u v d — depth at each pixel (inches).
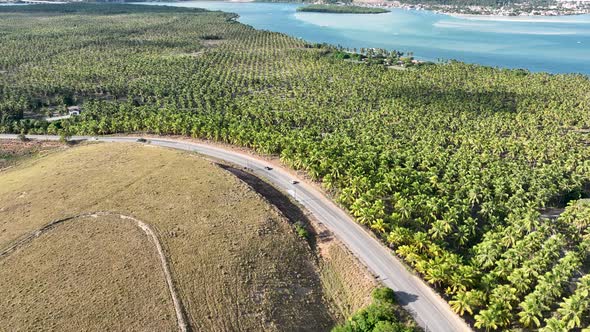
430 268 4370.1
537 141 7829.7
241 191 5757.9
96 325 3688.5
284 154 6894.7
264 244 4830.2
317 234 5319.9
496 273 4328.3
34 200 5467.5
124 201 5403.5
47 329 3624.5
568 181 6574.8
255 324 3964.1
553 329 3545.8
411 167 6569.9
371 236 5260.8
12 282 4111.7
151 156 6702.8
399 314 4067.4
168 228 4894.2
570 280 4549.7
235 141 7751.0
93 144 7647.6
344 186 6107.3
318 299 4478.3
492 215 5639.8
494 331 3860.7
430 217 5349.4
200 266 4402.1
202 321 3865.7
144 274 4254.4
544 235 4916.3
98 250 4542.3
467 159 6919.3
